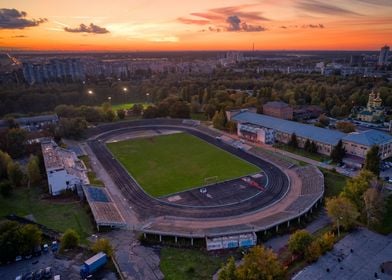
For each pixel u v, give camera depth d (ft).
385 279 218.38
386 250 250.98
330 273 224.94
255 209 317.01
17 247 236.22
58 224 296.10
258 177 398.21
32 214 315.78
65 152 449.89
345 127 555.69
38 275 218.18
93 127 633.20
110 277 221.46
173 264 239.50
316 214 310.04
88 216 311.88
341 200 276.62
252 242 260.01
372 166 358.02
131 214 312.71
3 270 228.63
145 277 224.53
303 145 504.43
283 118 652.48
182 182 387.14
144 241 268.00
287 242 264.52
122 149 522.06
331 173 404.77
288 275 222.69
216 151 506.48
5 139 479.82
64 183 363.15
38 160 414.41
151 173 417.90
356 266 232.32
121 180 396.37
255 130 542.98
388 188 355.15
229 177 399.65
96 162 460.96
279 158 456.04
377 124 636.48
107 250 239.50
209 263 240.53
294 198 338.34
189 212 313.94
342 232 276.21
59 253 248.93
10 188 357.20
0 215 314.14
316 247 237.86
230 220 296.51
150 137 595.06
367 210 284.20
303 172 401.49
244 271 196.85
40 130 604.08
